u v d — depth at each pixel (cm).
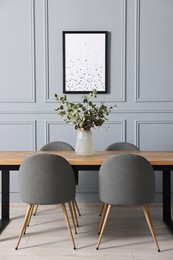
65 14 429
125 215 389
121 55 431
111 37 430
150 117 434
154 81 432
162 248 294
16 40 431
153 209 416
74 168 300
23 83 434
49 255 281
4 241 311
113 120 434
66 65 431
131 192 278
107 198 283
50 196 281
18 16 430
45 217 381
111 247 297
